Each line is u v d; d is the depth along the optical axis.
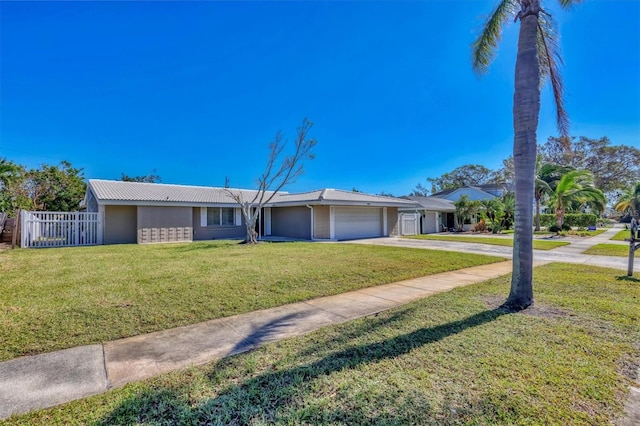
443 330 3.89
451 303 5.14
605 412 2.27
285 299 5.40
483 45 6.44
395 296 5.76
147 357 3.23
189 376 2.79
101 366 3.03
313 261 9.25
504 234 24.58
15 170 18.03
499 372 2.82
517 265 5.01
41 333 3.76
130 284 6.18
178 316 4.48
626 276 7.42
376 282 6.86
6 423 2.12
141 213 16.03
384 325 4.11
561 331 3.85
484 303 5.16
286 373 2.82
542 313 4.59
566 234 23.56
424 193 54.25
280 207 20.83
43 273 7.29
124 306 4.82
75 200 23.28
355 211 19.55
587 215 32.03
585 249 13.88
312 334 3.82
